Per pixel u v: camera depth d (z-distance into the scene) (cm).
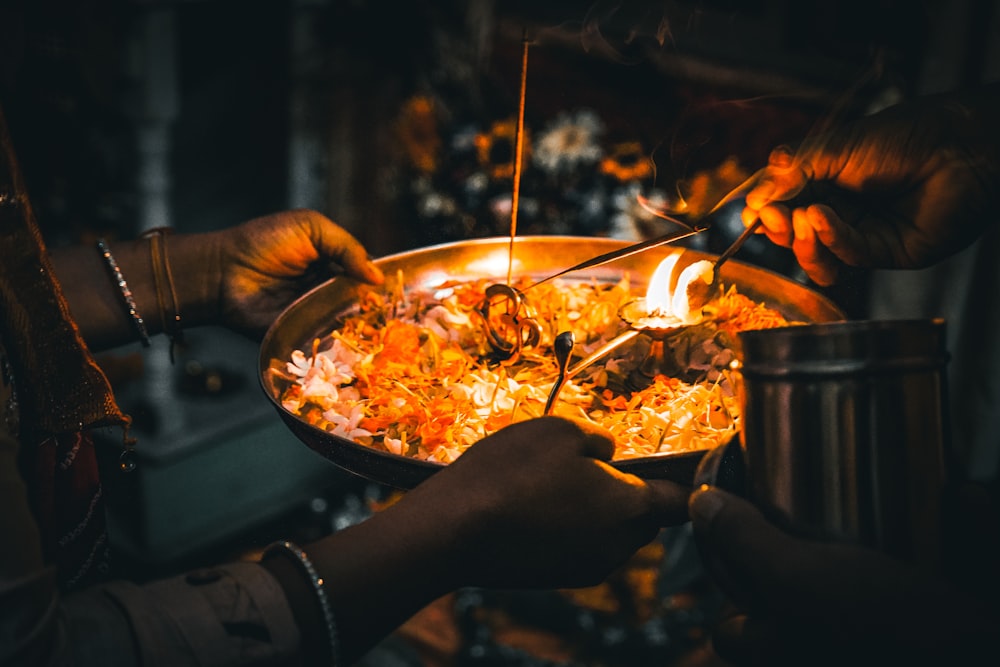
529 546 54
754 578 49
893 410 48
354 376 74
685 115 184
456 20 188
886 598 46
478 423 67
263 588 49
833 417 48
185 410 212
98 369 62
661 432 65
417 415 67
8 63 166
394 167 198
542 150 168
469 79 190
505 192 172
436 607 152
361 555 50
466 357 75
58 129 178
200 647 47
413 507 52
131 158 212
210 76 239
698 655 136
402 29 190
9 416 56
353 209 210
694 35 185
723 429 65
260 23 229
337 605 49
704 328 74
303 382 72
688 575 145
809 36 177
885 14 164
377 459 59
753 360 50
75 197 186
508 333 76
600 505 55
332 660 49
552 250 86
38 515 60
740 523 49
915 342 48
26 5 167
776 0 179
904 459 48
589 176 169
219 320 82
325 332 80
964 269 135
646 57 185
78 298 75
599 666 136
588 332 78
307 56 206
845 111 175
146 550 193
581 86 188
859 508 48
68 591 64
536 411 68
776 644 50
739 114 182
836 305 73
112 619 47
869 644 46
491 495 53
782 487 50
